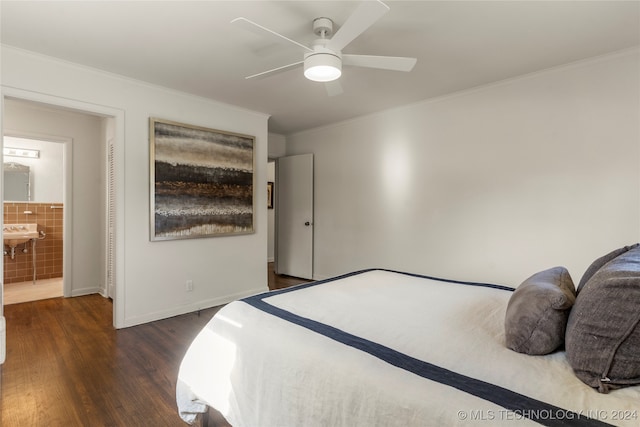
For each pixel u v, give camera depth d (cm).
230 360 151
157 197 324
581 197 276
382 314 164
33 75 257
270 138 530
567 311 119
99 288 436
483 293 204
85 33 228
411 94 351
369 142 428
